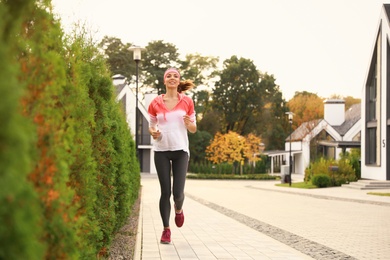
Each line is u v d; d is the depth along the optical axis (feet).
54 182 8.09
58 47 9.75
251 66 215.92
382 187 87.61
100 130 16.46
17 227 5.38
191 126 21.20
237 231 28.17
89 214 12.60
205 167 171.94
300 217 39.58
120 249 21.36
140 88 206.18
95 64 17.54
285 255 20.18
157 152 21.63
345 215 41.55
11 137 5.19
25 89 7.46
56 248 8.24
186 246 22.16
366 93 100.42
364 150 100.53
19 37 8.11
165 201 22.24
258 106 217.77
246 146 173.78
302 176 158.51
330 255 22.03
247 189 92.89
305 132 173.88
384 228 32.58
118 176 22.27
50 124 8.11
